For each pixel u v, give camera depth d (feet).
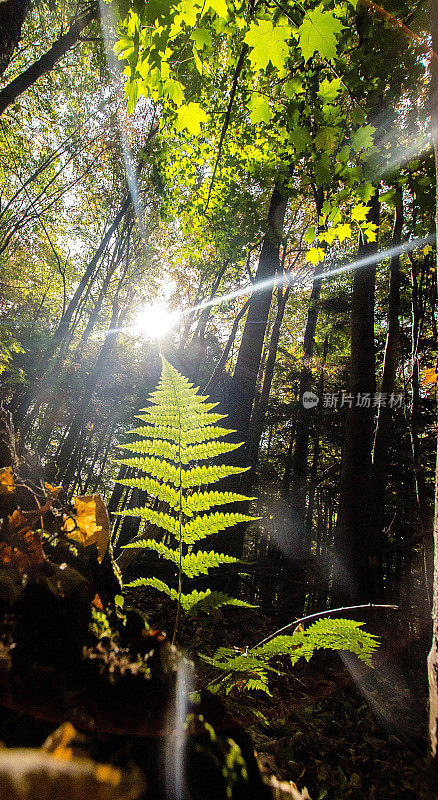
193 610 3.90
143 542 4.17
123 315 64.75
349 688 11.09
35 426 65.10
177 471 4.23
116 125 49.32
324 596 20.57
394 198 12.10
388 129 12.76
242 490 32.81
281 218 21.97
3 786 0.97
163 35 6.74
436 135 4.32
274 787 2.43
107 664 2.45
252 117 11.54
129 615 3.31
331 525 65.05
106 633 2.80
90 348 72.08
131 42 7.32
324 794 6.17
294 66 10.33
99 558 3.78
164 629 8.30
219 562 4.10
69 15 34.55
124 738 2.14
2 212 52.80
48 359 50.65
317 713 9.13
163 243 57.00
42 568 2.98
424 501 23.50
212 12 9.22
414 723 10.28
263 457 66.95
